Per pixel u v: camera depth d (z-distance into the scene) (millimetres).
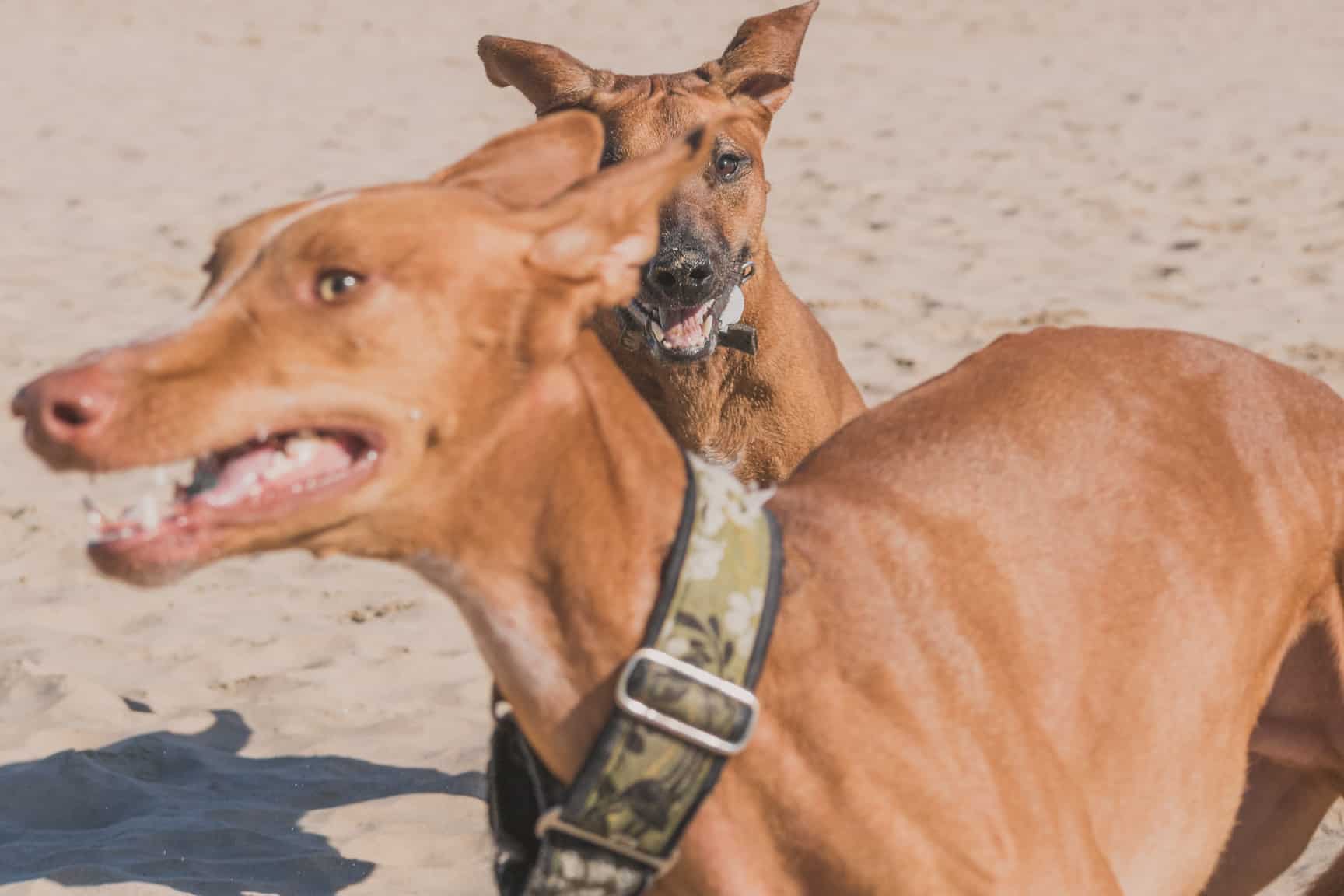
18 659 5848
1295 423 3396
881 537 2852
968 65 21000
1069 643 2924
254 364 2383
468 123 17109
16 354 9523
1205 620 3102
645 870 2576
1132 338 3438
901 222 12781
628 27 23703
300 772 5152
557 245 2445
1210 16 24812
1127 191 13703
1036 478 3070
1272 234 12156
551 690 2551
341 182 14266
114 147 15906
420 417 2412
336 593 6547
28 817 4898
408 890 4422
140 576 2354
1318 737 3424
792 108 18016
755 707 2529
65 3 25438
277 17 24875
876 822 2557
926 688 2676
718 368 5301
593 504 2508
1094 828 2953
